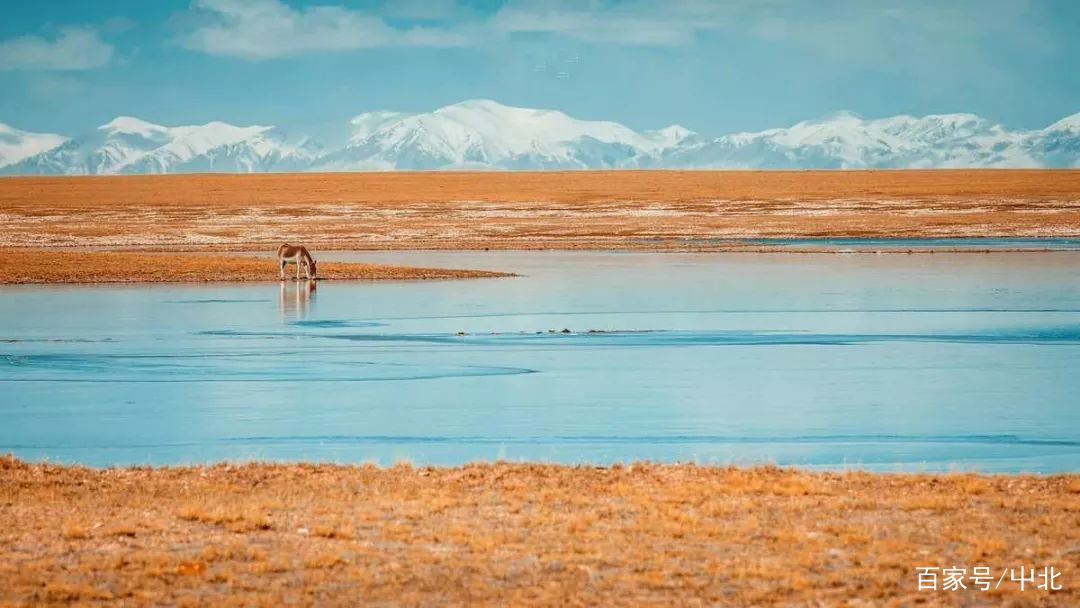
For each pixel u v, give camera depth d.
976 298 176.12
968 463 73.69
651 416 90.19
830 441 80.94
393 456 76.44
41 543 52.38
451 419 89.50
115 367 116.12
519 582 46.69
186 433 84.75
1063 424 86.38
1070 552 50.41
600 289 195.12
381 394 100.62
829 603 44.38
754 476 64.75
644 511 57.38
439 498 60.09
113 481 65.25
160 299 184.25
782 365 115.44
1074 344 129.12
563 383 105.69
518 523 55.22
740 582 46.53
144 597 45.12
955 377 107.75
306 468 68.12
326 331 144.12
